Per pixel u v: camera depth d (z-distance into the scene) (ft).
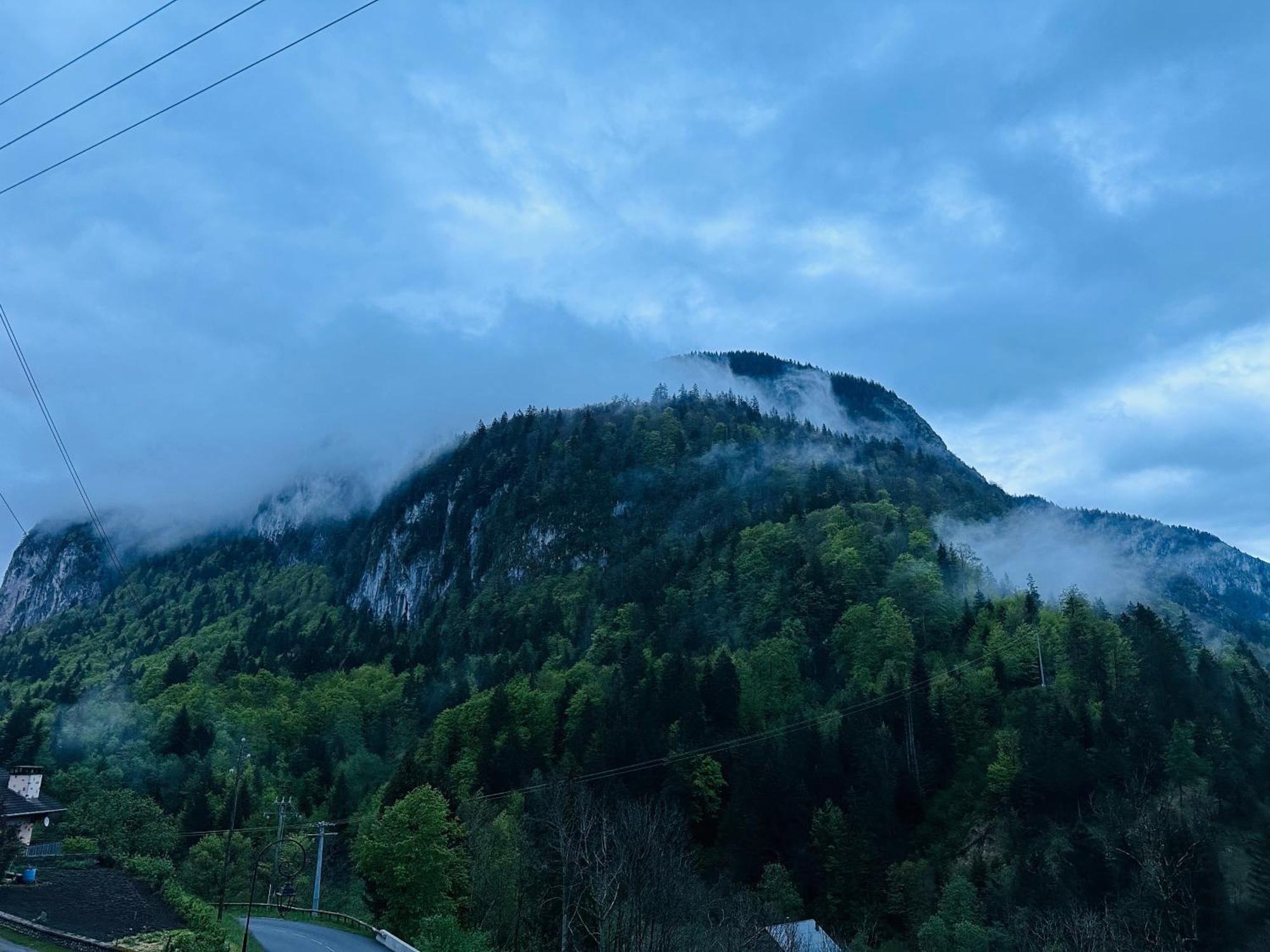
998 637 414.00
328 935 169.27
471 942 161.68
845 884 279.49
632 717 357.82
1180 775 276.21
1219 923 204.13
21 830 194.29
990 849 292.81
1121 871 239.30
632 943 139.95
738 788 316.19
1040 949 197.98
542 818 197.88
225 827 319.47
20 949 108.78
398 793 297.74
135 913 142.82
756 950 177.27
